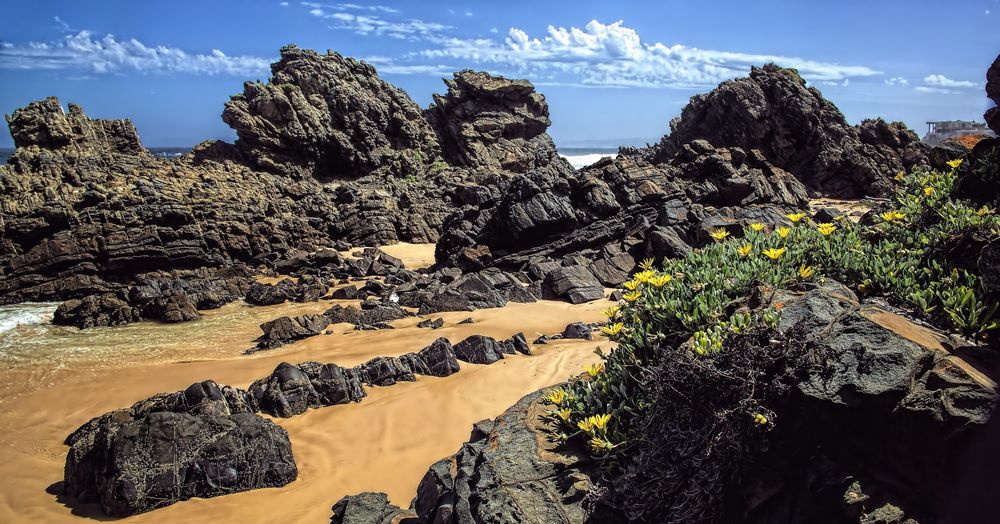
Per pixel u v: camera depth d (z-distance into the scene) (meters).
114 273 26.83
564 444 5.36
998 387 3.66
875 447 3.76
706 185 29.44
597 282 23.50
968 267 5.28
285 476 9.49
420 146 57.47
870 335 4.13
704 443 4.28
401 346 16.33
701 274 5.88
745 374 4.23
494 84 60.78
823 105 48.03
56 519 8.48
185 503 8.81
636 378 5.33
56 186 30.14
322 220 37.62
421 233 40.12
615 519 4.50
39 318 22.20
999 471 3.31
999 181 6.43
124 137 41.34
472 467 5.48
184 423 9.47
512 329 17.98
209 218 31.25
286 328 18.09
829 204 39.72
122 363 16.33
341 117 53.41
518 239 27.22
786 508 3.93
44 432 11.91
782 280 5.45
